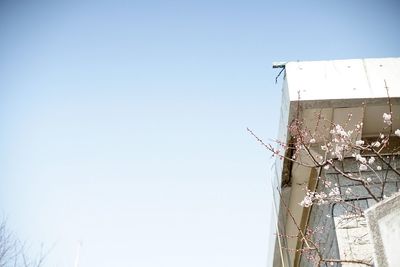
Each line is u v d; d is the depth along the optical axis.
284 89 5.95
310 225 6.88
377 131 6.00
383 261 2.48
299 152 5.81
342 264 5.01
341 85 5.55
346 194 5.56
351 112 5.60
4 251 7.90
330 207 5.70
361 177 5.60
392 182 5.63
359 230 5.27
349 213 5.40
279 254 7.78
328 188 5.74
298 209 6.91
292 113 5.56
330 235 5.66
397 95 5.40
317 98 5.42
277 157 6.52
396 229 2.41
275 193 7.11
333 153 5.72
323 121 5.68
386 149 5.95
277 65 5.93
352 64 5.75
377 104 5.49
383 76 5.62
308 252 6.64
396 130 5.73
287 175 6.32
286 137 5.83
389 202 2.56
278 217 7.07
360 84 5.54
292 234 7.35
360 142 5.56
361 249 5.09
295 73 5.71
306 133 5.73
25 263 8.01
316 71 5.71
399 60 5.78
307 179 6.38
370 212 2.74
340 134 5.76
